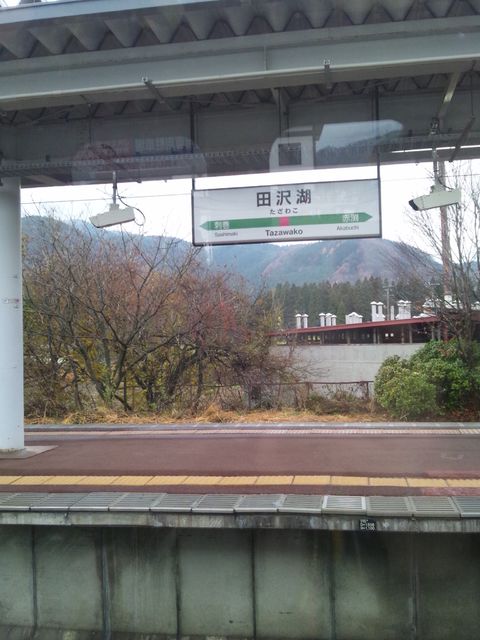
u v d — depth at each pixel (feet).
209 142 23.63
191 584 15.05
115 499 15.08
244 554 14.82
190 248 51.16
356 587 14.39
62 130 24.16
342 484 16.11
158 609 15.16
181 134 23.68
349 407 42.47
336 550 14.48
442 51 17.92
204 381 51.75
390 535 14.33
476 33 17.79
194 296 51.70
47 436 27.45
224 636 14.84
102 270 50.11
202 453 21.85
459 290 43.96
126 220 24.12
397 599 14.30
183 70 19.07
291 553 14.64
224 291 53.11
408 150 23.43
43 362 49.96
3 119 23.58
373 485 15.94
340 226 22.77
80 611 15.48
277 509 13.70
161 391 49.55
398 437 24.97
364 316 61.41
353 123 22.77
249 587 14.80
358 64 18.12
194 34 19.07
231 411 42.24
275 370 53.57
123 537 15.34
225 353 52.42
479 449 21.85
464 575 14.12
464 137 21.59
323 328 60.80
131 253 50.67
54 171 23.90
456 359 41.27
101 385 49.16
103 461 20.70
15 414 22.82
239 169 25.23
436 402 38.37
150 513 14.20
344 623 14.43
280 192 23.02
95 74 19.54
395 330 60.34
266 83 19.21
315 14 18.10
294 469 18.38
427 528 13.10
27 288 49.78
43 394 48.32
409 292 49.75
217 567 14.93
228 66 18.89
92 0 17.72
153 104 23.48
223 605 14.90
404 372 39.52
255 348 53.78
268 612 14.69
